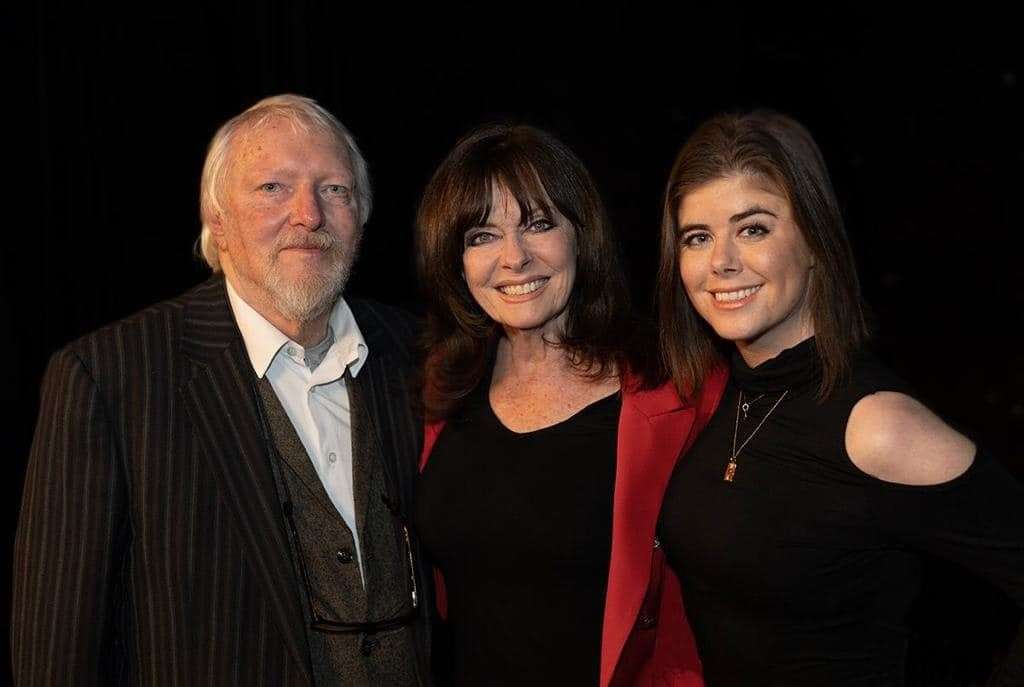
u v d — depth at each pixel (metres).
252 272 1.90
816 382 1.65
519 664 1.93
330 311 2.02
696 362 1.93
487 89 5.64
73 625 1.70
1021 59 7.27
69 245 3.82
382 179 5.25
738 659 1.70
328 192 1.95
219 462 1.80
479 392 2.11
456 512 1.98
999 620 3.44
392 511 2.01
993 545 1.49
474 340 2.10
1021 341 7.23
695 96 6.46
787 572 1.61
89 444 1.74
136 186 3.98
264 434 1.89
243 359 1.89
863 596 1.61
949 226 7.49
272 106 2.00
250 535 1.80
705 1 6.47
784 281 1.65
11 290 3.69
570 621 1.91
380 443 2.03
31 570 1.71
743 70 7.17
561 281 1.98
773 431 1.68
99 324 3.91
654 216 6.37
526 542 1.92
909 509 1.53
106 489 1.74
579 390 2.03
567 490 1.93
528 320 1.97
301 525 1.90
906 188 7.53
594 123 6.12
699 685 1.93
